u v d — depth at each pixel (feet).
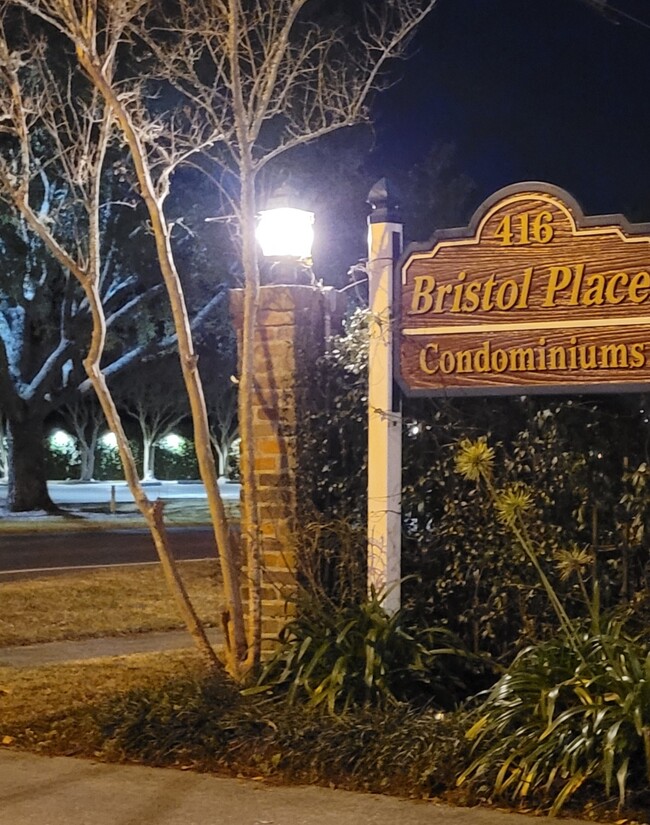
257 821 18.60
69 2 25.39
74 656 34.40
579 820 18.25
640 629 23.13
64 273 88.79
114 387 136.56
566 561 22.24
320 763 20.80
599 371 23.61
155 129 36.83
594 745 18.98
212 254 72.28
